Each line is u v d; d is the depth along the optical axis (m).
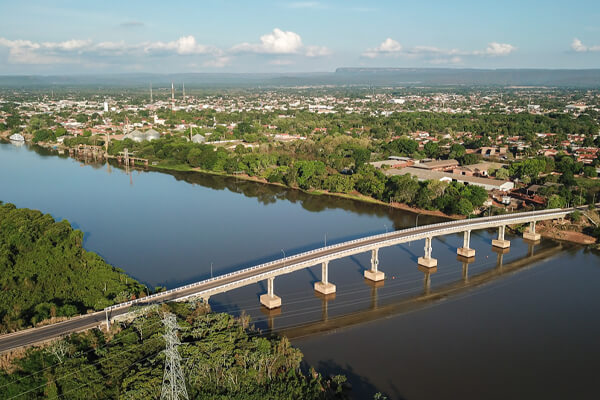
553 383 164.25
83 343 158.12
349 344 186.62
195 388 143.38
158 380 139.38
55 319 172.88
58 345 152.12
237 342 164.75
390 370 170.00
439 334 194.88
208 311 187.00
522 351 183.00
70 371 142.88
